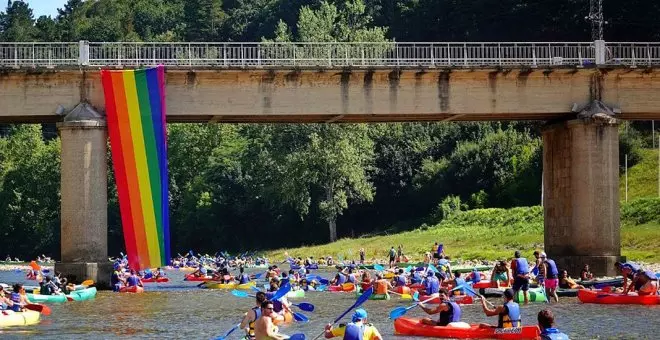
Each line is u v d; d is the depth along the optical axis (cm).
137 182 6206
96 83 6288
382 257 10725
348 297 6122
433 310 4131
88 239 6153
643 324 4350
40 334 4231
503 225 10744
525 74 6619
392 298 5909
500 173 12638
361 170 12300
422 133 14000
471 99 6612
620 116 6844
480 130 13812
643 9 12662
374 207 13625
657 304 5138
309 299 5981
